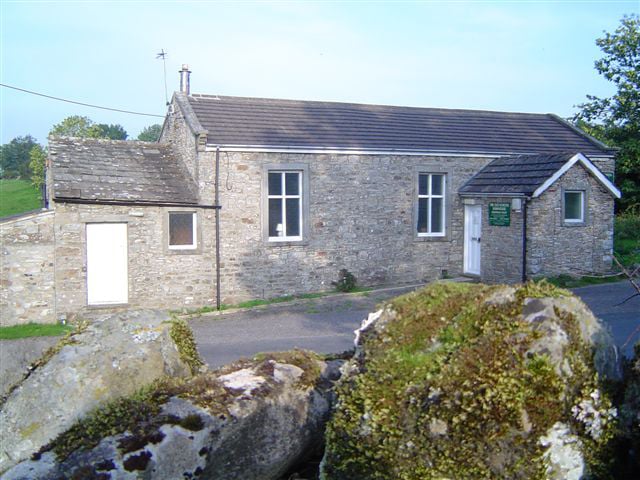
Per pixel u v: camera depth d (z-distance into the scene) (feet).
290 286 59.00
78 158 56.03
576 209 60.49
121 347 17.31
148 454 13.82
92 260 52.70
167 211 54.60
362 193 61.52
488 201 61.87
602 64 92.84
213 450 14.38
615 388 13.62
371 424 12.60
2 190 156.97
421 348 13.33
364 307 52.03
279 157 58.03
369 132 65.00
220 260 56.44
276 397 15.67
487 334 12.81
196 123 57.00
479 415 11.75
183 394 15.05
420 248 64.39
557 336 12.78
